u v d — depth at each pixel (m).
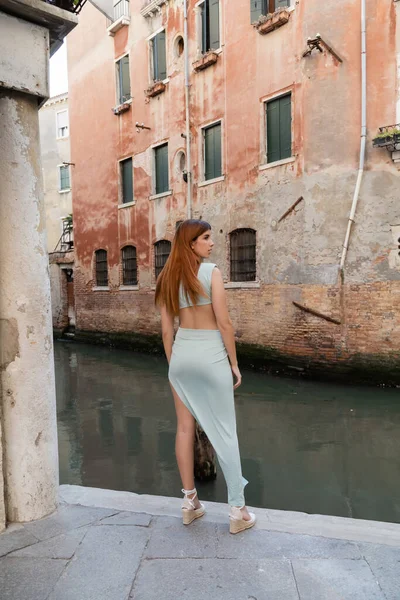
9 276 2.66
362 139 9.44
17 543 2.46
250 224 11.81
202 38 13.17
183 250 2.54
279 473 5.68
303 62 10.24
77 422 8.05
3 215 2.64
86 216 18.72
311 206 10.26
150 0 14.69
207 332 2.52
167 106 14.52
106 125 17.34
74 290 19.56
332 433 6.97
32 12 2.56
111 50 16.80
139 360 14.12
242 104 11.88
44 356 2.79
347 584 2.06
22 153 2.68
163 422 7.91
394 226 9.24
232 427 2.55
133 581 2.12
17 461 2.68
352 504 4.88
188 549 2.36
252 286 11.68
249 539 2.44
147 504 2.91
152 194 15.42
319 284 10.14
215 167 13.12
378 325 9.43
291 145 10.82
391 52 9.20
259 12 11.29
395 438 6.68
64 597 2.03
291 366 10.77
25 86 2.62
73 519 2.71
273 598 1.98
